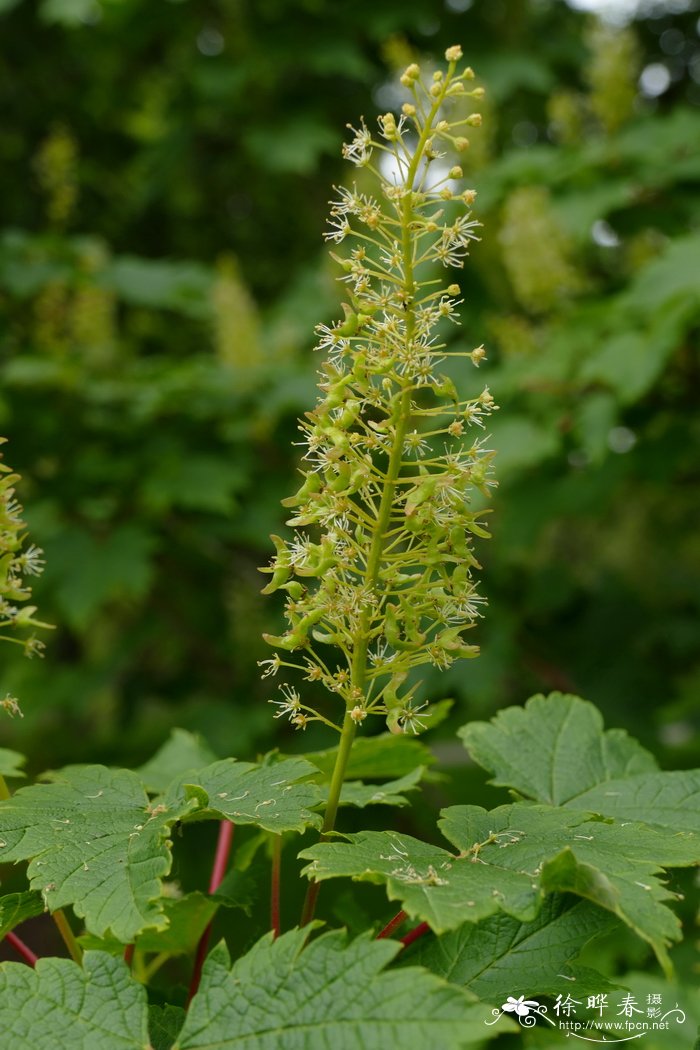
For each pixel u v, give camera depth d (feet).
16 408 21.52
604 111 19.30
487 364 19.95
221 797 5.79
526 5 24.48
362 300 5.44
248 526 21.65
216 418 22.08
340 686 5.70
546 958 5.91
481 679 19.26
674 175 18.45
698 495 24.80
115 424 22.18
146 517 21.80
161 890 4.98
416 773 7.20
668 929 4.56
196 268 24.13
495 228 19.20
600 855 5.17
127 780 6.32
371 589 5.58
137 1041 4.73
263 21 24.34
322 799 5.81
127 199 30.99
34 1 27.30
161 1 24.26
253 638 22.89
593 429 16.43
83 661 27.07
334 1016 4.50
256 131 24.88
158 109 29.19
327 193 29.07
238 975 4.78
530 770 7.19
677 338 14.99
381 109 26.61
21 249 22.15
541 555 28.66
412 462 5.49
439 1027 4.30
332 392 5.49
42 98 29.71
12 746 24.41
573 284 18.40
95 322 22.50
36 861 5.23
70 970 5.02
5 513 6.09
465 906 4.62
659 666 22.11
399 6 23.84
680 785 6.75
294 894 14.33
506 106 26.58
